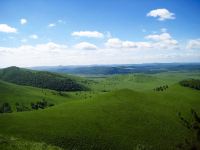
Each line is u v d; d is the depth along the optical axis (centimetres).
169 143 11269
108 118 12475
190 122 13975
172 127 12900
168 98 17300
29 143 4144
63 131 10119
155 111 14512
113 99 15200
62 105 13988
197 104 17150
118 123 12200
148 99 16350
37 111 12431
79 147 9256
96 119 12038
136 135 11419
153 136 11631
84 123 11419
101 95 16038
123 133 11300
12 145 3875
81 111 12875
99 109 13288
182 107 15950
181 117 14300
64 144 9125
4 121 10288
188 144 11331
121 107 14062
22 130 9525
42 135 9388
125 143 10444
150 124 12762
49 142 8925
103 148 9681
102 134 10775
